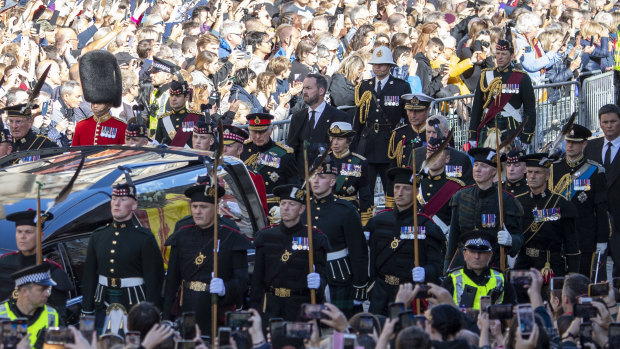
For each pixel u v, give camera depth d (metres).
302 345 26.67
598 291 29.59
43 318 30.14
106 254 33.94
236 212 38.28
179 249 34.97
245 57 61.69
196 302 34.47
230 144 44.69
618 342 25.81
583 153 44.06
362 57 61.03
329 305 27.03
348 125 45.97
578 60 73.62
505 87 51.28
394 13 73.06
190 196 34.78
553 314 31.17
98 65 47.78
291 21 72.62
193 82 55.44
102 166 37.69
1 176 36.81
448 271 36.56
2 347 26.16
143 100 54.47
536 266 40.50
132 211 34.66
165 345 25.95
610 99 65.50
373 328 26.89
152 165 37.66
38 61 64.62
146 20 70.56
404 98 51.53
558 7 87.75
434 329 25.70
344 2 79.44
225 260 34.72
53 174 37.06
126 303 33.97
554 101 63.59
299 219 35.94
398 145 51.22
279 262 35.78
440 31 70.94
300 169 50.38
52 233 33.38
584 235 43.72
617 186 45.72
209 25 73.19
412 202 37.72
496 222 39.06
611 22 82.06
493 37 63.94
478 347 25.75
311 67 62.44
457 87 63.19
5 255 32.97
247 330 26.69
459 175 44.03
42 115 54.22
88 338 25.91
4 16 73.94
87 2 76.19
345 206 37.94
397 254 37.66
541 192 40.47
